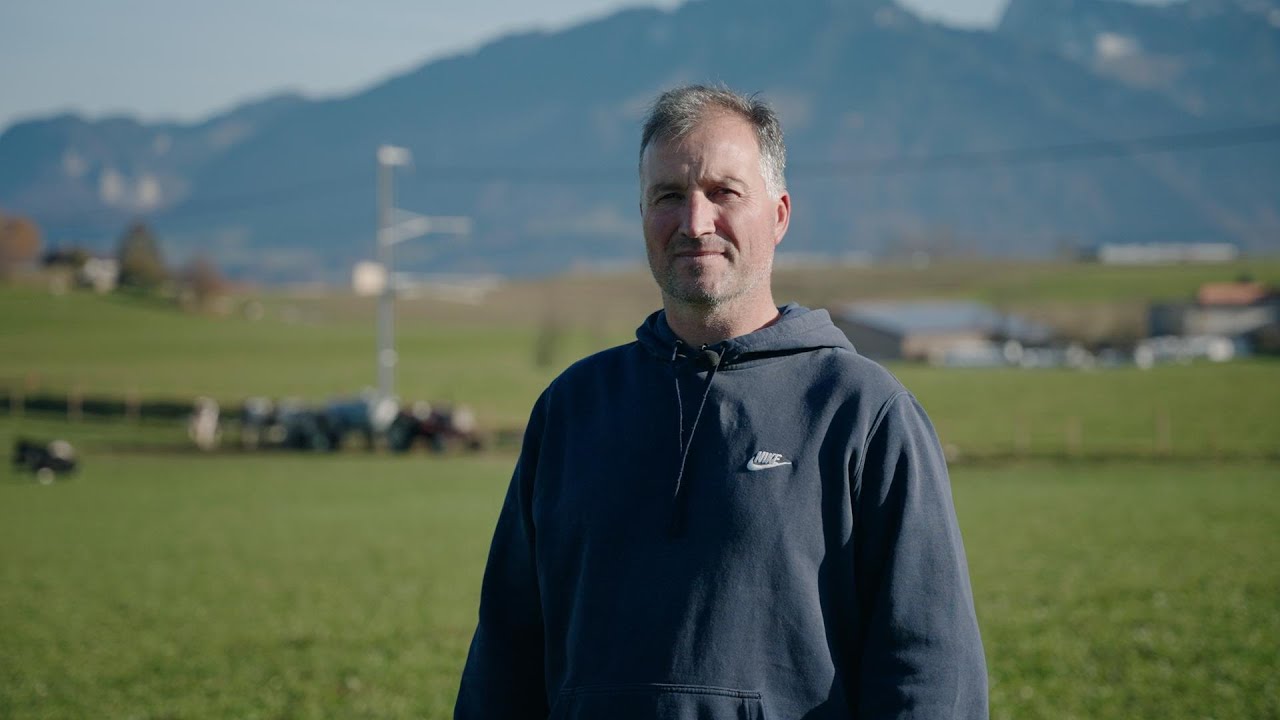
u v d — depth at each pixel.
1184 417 58.44
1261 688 10.73
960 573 3.31
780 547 3.24
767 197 3.61
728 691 3.17
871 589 3.31
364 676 12.45
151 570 20.95
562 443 3.69
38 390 73.25
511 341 119.38
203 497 34.38
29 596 18.20
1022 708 10.22
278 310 155.88
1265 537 22.03
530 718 3.79
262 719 10.69
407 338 122.12
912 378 82.88
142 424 63.09
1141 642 12.91
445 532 26.25
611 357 3.78
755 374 3.46
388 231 61.28
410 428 51.62
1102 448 46.06
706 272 3.50
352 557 22.38
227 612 16.62
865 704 3.22
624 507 3.42
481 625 3.85
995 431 54.06
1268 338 120.06
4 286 145.25
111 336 116.94
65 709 11.17
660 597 3.29
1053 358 113.12
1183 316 134.62
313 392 78.56
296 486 37.69
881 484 3.29
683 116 3.55
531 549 3.75
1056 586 17.12
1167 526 24.14
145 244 159.38
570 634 3.44
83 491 36.28
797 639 3.20
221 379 85.81
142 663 13.32
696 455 3.39
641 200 3.66
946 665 3.17
